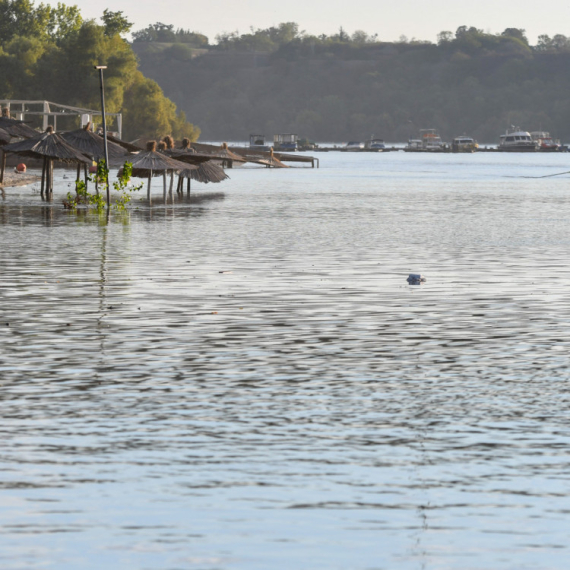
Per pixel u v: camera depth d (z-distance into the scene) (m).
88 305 67.75
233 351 52.22
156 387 43.81
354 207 181.62
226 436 36.19
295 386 44.16
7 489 30.50
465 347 53.69
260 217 154.00
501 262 95.94
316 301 70.38
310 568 25.20
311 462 33.22
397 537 27.06
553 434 36.62
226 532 27.34
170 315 63.84
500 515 28.62
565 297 72.94
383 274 85.94
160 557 25.78
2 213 155.38
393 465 32.94
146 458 33.56
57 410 39.78
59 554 25.91
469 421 38.38
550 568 25.27
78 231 125.38
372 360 50.09
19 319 61.97
